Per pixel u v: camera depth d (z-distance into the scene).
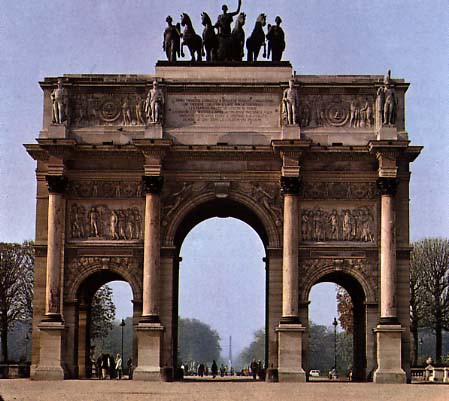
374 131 93.75
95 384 82.56
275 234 92.81
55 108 93.44
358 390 75.69
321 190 93.31
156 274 91.50
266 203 93.06
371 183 93.31
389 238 91.12
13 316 149.38
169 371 90.88
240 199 93.19
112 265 92.94
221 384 84.94
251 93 94.44
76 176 93.88
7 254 146.00
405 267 92.38
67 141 91.69
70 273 92.88
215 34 96.88
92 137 93.94
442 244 149.38
